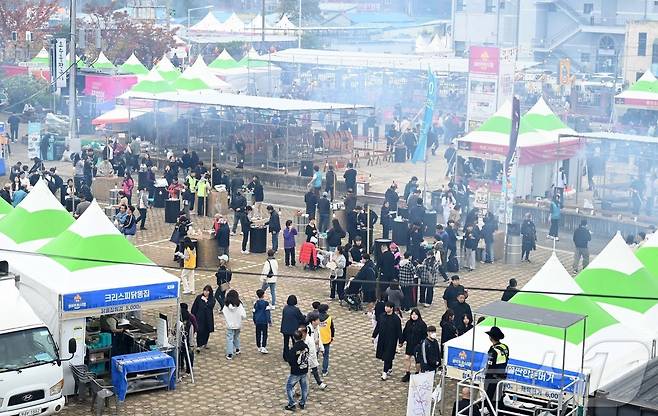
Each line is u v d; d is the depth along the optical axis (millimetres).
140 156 59250
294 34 121250
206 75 77000
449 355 24781
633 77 101375
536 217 49125
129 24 105812
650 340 25188
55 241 29516
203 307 30844
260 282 38719
